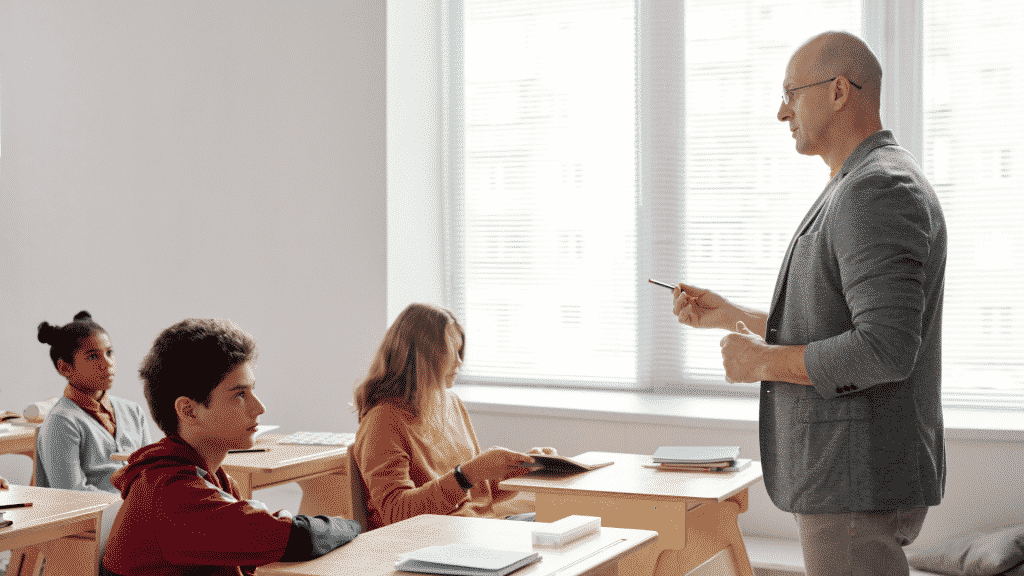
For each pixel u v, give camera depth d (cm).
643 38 413
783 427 171
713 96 400
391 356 248
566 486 219
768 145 393
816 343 162
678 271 407
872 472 161
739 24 396
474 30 442
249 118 432
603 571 144
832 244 166
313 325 421
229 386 147
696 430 355
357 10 410
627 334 418
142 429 321
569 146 426
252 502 154
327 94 417
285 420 426
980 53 362
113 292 465
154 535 141
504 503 286
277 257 428
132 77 458
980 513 322
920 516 170
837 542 164
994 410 358
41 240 481
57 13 475
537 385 431
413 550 150
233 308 438
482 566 133
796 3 388
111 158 464
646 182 413
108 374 302
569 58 426
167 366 145
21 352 486
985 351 360
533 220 433
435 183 443
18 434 328
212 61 440
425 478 240
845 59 173
